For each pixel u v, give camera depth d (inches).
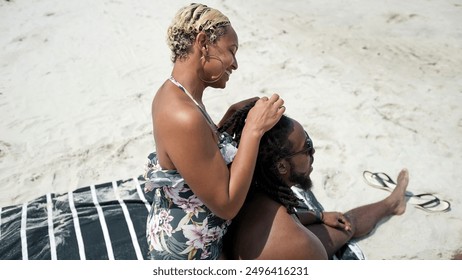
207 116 89.8
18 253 118.3
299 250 90.6
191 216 91.5
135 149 174.6
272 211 91.7
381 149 173.0
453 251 132.2
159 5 289.7
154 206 99.9
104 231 125.3
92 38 252.8
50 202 137.2
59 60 233.9
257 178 93.0
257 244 90.7
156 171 90.0
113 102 202.8
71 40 251.0
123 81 217.6
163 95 86.9
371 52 241.4
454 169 163.5
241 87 210.7
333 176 159.8
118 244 121.0
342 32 261.0
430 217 143.2
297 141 90.2
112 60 233.8
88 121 190.5
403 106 198.1
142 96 206.5
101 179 159.9
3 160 168.7
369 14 282.7
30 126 187.5
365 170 162.6
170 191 90.6
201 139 81.6
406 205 146.9
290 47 244.1
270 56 235.1
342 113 192.9
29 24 266.4
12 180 159.3
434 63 231.9
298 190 143.9
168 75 221.5
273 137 89.0
